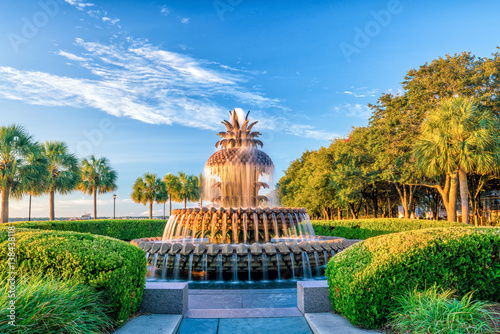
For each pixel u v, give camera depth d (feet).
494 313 12.66
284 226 29.94
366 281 14.32
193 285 24.32
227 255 25.84
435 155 62.59
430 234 15.92
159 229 79.66
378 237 16.98
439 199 115.44
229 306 19.40
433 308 12.37
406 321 12.41
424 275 14.65
